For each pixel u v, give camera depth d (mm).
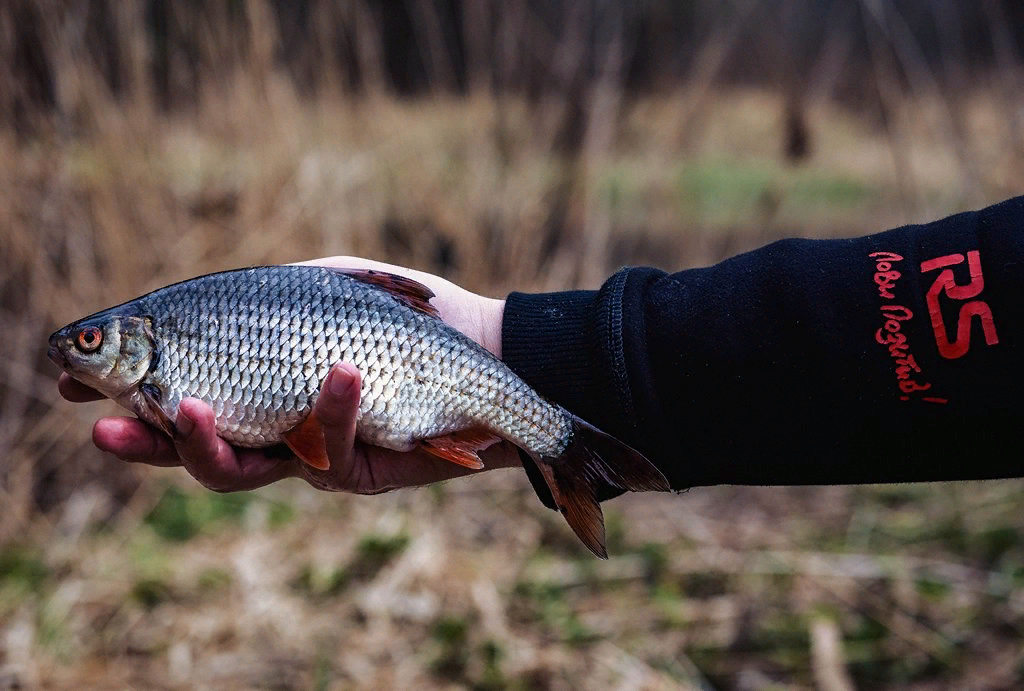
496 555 1121
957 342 551
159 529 1149
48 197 1197
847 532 1172
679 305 607
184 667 952
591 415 624
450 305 693
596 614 1028
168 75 1368
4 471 1163
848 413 570
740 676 945
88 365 611
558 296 657
